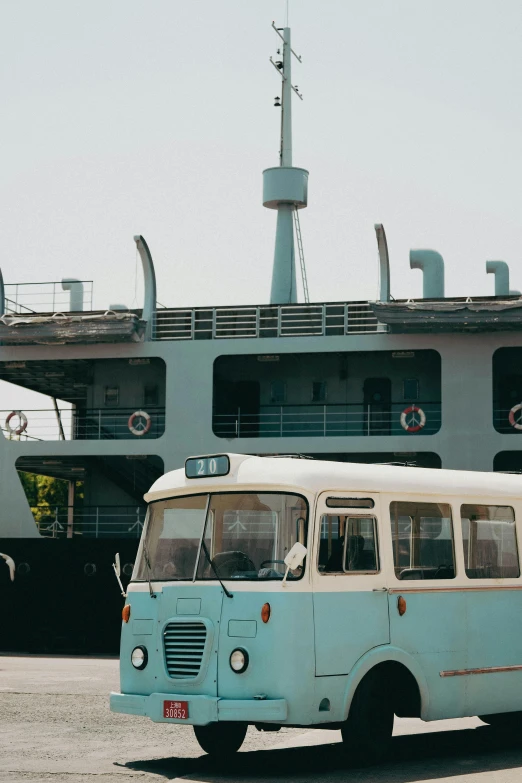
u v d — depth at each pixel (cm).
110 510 3378
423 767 1067
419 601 1122
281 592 1028
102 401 3347
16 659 2662
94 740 1259
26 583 2977
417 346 2991
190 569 1091
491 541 1210
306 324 3153
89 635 2928
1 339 3127
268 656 1020
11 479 3127
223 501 1092
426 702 1115
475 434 2933
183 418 3080
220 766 1081
